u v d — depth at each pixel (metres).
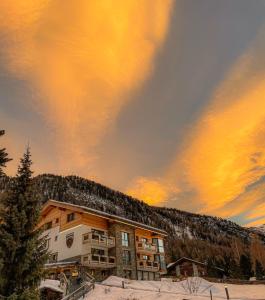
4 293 15.01
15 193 17.52
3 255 15.38
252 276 70.19
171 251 114.06
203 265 59.78
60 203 47.12
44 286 29.72
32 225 17.06
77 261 39.75
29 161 18.64
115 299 27.56
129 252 47.00
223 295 36.38
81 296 29.64
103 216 45.53
